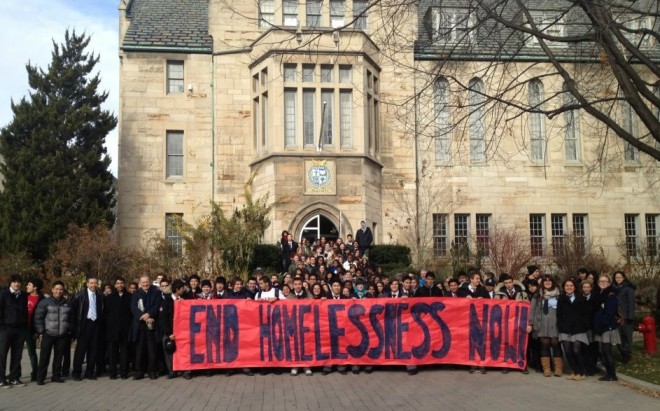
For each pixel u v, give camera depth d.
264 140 29.25
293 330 14.10
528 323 14.16
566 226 32.12
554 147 32.28
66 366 14.52
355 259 21.69
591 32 13.49
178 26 31.33
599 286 14.57
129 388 12.69
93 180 27.80
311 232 27.86
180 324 13.97
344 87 28.30
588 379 13.29
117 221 29.48
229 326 14.05
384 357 14.09
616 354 15.92
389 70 30.50
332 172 27.83
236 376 13.98
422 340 14.16
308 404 10.75
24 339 13.51
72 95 29.94
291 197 27.55
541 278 15.49
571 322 13.32
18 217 26.83
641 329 15.82
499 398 11.18
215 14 30.61
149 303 13.88
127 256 25.27
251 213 24.16
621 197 32.44
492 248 28.42
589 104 13.57
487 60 15.50
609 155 31.08
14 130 28.52
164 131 30.14
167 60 30.48
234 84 30.48
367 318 14.18
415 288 16.70
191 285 15.33
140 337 13.82
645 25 29.95
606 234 32.19
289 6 29.70
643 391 11.90
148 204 29.72
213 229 23.61
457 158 31.39
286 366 14.01
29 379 14.23
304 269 18.73
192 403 11.01
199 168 30.12
